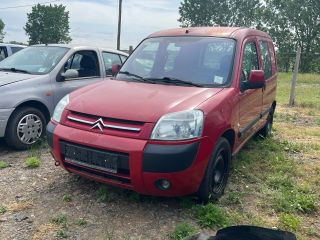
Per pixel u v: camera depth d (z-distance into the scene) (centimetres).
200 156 384
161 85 467
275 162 584
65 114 431
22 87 604
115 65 548
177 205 426
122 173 383
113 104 409
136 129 377
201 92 437
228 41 512
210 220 388
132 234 370
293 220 398
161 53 523
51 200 433
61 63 672
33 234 364
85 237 362
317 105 1223
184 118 381
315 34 4766
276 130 827
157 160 364
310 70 4541
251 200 451
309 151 667
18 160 566
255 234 246
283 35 4900
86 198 439
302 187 491
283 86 1981
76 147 402
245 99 503
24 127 605
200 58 497
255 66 577
